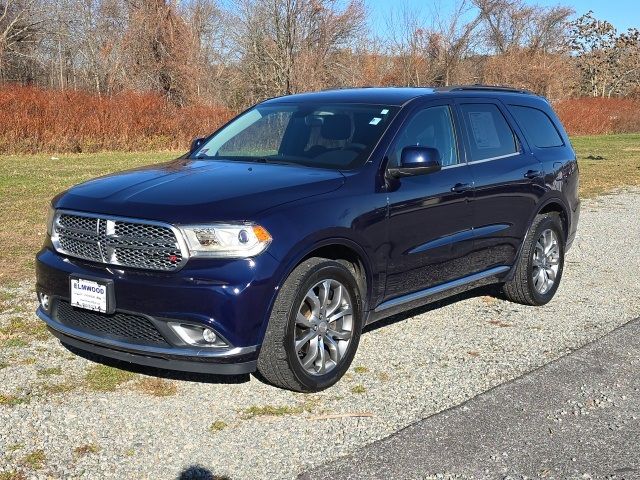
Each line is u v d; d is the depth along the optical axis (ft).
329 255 15.49
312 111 18.60
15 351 16.51
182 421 13.43
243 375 15.62
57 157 65.92
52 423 13.19
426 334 18.75
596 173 59.88
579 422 13.80
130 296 13.62
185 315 13.28
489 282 20.20
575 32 207.82
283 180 15.08
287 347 13.98
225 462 12.04
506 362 16.89
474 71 135.44
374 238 15.72
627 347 17.99
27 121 69.00
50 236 15.23
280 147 17.88
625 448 12.82
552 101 138.21
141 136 78.07
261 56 109.29
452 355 17.28
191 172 15.98
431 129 18.25
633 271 26.27
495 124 20.59
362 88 20.53
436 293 18.15
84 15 116.37
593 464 12.25
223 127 20.08
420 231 16.99
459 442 12.91
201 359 13.43
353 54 112.78
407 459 12.27
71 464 11.81
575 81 171.63
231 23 110.83
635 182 54.03
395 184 16.46
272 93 107.96
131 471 11.66
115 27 116.88
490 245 19.57
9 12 112.68
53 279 14.76
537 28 147.43
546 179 21.47
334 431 13.24
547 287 21.88
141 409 13.85
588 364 16.79
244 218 13.53
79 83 116.47
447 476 11.75
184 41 108.47
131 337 14.01
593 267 26.89
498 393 15.06
